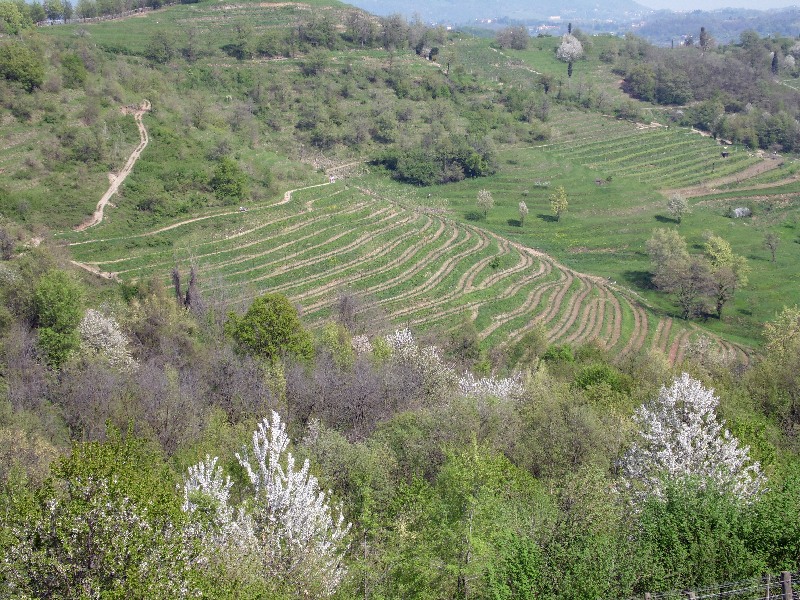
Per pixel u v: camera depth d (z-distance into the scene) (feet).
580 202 525.75
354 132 546.67
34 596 57.06
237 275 284.41
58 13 573.33
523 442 125.08
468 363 240.73
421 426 125.59
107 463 63.72
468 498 80.84
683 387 129.08
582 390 160.97
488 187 547.08
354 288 301.84
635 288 402.11
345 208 379.76
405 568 78.64
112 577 58.34
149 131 362.53
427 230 384.06
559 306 344.28
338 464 110.22
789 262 426.10
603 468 110.63
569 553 73.61
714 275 369.50
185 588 59.21
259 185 374.02
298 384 159.22
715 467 105.70
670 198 496.23
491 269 368.68
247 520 78.79
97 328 176.35
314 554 76.89
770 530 76.43
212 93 524.93
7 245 231.91
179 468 109.70
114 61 464.65
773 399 166.40
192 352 188.75
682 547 75.36
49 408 135.74
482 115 637.30
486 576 75.77
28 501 60.90
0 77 322.75
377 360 192.24
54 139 314.14
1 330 172.35
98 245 275.18
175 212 318.04
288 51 625.82
